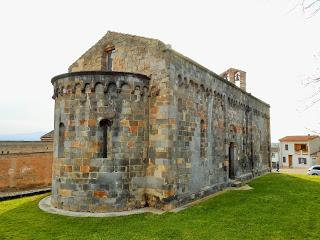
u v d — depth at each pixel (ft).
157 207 49.55
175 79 52.80
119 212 47.39
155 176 50.49
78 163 49.03
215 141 68.33
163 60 51.83
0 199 60.03
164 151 49.96
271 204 53.01
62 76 51.90
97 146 48.88
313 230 38.40
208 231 37.55
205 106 64.18
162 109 51.03
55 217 44.55
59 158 51.26
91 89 49.73
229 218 43.57
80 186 48.49
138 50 55.57
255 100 103.09
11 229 39.32
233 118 81.10
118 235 36.22
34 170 86.33
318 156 216.95
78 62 66.13
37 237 36.09
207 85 65.41
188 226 39.55
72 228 39.29
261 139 108.58
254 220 42.57
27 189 83.76
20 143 103.50
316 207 51.11
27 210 49.57
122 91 50.57
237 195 61.87
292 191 67.41
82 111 49.90
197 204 53.01
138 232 37.22
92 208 47.73
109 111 49.52
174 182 50.65
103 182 48.16
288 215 45.62
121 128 49.88
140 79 51.85
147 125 52.34
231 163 81.25
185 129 55.36
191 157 56.95
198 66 61.26
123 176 49.16
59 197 50.31
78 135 49.62
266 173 109.70
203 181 61.21
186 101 56.24
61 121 51.78
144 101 52.34
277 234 36.63
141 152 51.24
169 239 34.73
